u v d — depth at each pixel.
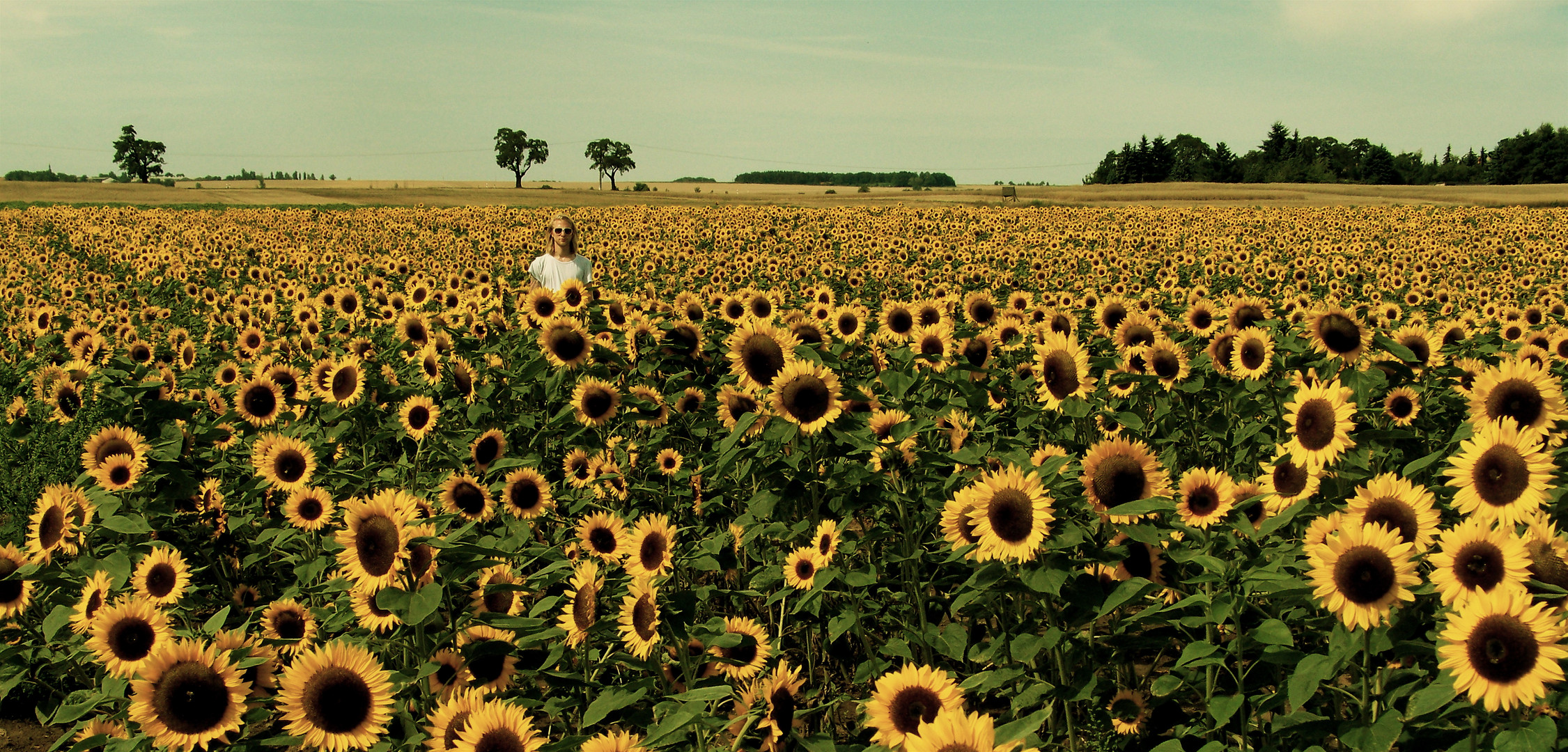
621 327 8.65
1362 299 16.80
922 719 3.18
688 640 4.10
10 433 8.91
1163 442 7.20
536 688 4.56
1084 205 80.62
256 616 5.47
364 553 3.65
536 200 100.75
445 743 3.50
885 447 5.29
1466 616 2.89
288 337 12.06
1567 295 16.89
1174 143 159.62
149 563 4.78
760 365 5.41
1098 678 3.98
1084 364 6.14
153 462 5.88
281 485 6.09
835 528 4.73
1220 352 7.31
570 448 7.34
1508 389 4.45
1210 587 3.75
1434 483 5.14
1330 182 146.38
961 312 11.21
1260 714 4.16
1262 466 4.79
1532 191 95.44
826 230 37.19
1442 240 33.41
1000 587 3.79
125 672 3.89
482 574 4.78
